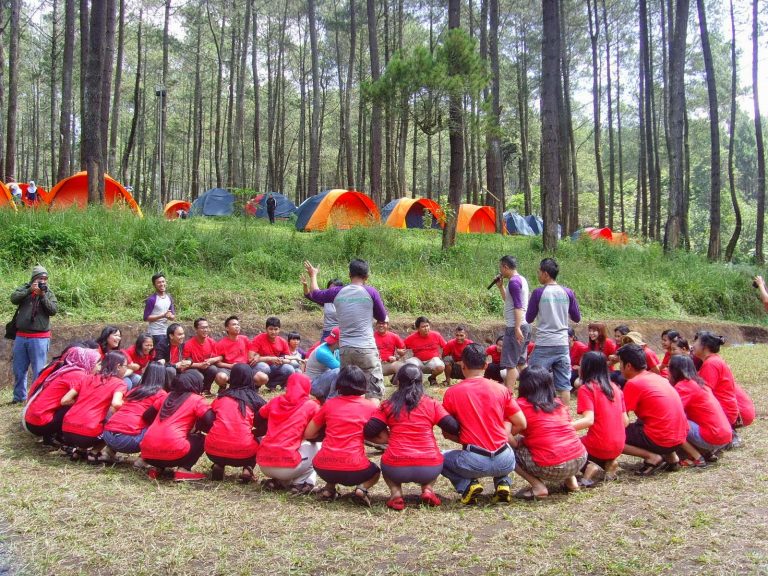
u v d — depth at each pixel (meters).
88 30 17.84
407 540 3.88
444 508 4.58
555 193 16.50
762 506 4.25
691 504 4.35
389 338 9.16
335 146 49.53
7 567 3.39
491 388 4.73
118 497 4.55
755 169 56.12
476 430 4.65
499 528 4.07
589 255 17.05
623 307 14.38
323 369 6.84
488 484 5.38
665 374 7.77
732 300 16.00
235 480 5.29
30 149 53.66
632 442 5.39
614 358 8.37
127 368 7.26
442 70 13.88
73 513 4.16
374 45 20.89
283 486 5.04
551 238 16.61
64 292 9.83
